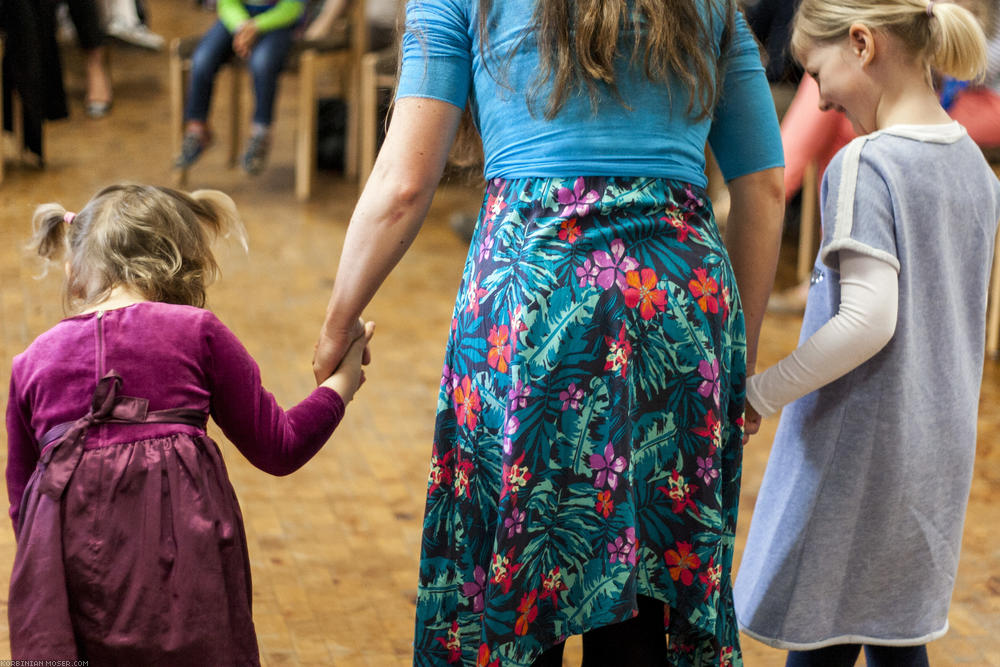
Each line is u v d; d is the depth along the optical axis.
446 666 1.90
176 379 1.81
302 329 4.59
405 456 3.66
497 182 1.78
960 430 2.05
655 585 1.82
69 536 1.74
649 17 1.68
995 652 2.70
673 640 1.91
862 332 1.87
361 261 1.81
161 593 1.75
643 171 1.72
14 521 1.87
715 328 1.75
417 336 4.65
